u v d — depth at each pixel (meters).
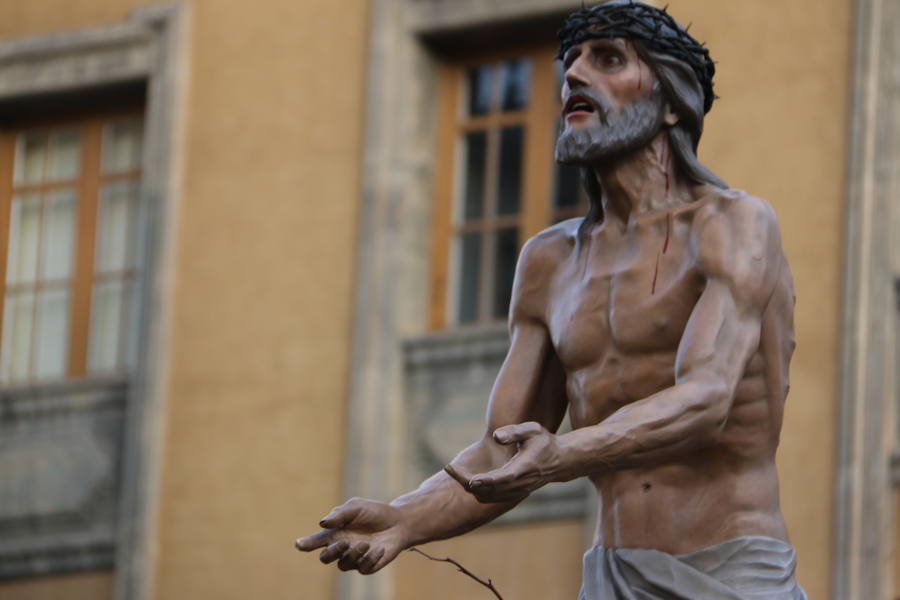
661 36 5.96
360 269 21.00
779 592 5.79
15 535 21.77
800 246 18.56
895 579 17.81
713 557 5.81
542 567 19.31
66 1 23.09
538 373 6.16
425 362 20.47
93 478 21.61
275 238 21.48
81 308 22.52
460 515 5.90
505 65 21.08
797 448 18.11
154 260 21.81
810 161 18.73
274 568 20.67
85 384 21.86
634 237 5.97
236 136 21.89
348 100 21.50
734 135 19.00
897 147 18.73
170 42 22.34
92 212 22.72
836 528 17.84
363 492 20.34
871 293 18.30
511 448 6.07
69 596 21.50
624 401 5.91
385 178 21.11
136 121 22.78
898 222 18.61
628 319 5.90
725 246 5.82
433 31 21.19
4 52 23.09
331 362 20.92
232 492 21.00
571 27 6.03
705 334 5.71
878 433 18.03
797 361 18.30
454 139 21.12
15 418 22.08
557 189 20.61
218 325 21.47
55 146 23.05
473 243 20.88
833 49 18.92
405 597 19.88
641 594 5.82
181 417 21.38
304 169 21.52
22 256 22.88
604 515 5.98
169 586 21.03
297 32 21.88
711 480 5.88
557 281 6.13
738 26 19.23
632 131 5.93
